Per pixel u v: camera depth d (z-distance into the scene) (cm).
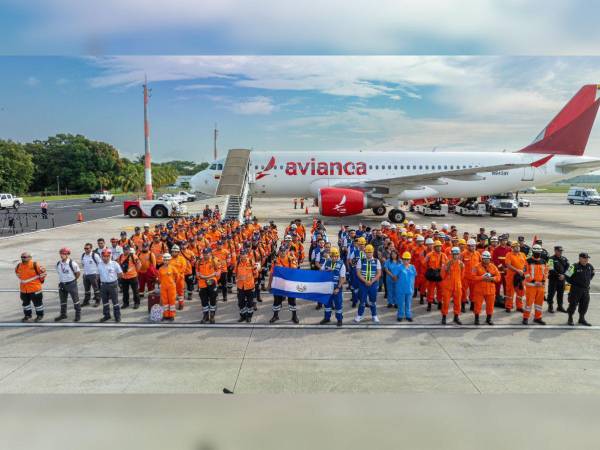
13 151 8894
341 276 1090
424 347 953
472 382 780
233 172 3419
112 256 1305
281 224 3244
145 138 5009
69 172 10706
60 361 862
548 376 808
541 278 1102
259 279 1327
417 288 1381
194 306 1281
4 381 773
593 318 1175
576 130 3759
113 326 1085
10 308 1238
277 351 922
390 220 3472
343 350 931
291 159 3347
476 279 1113
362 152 3459
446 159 3516
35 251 2166
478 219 3838
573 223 3478
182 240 1548
